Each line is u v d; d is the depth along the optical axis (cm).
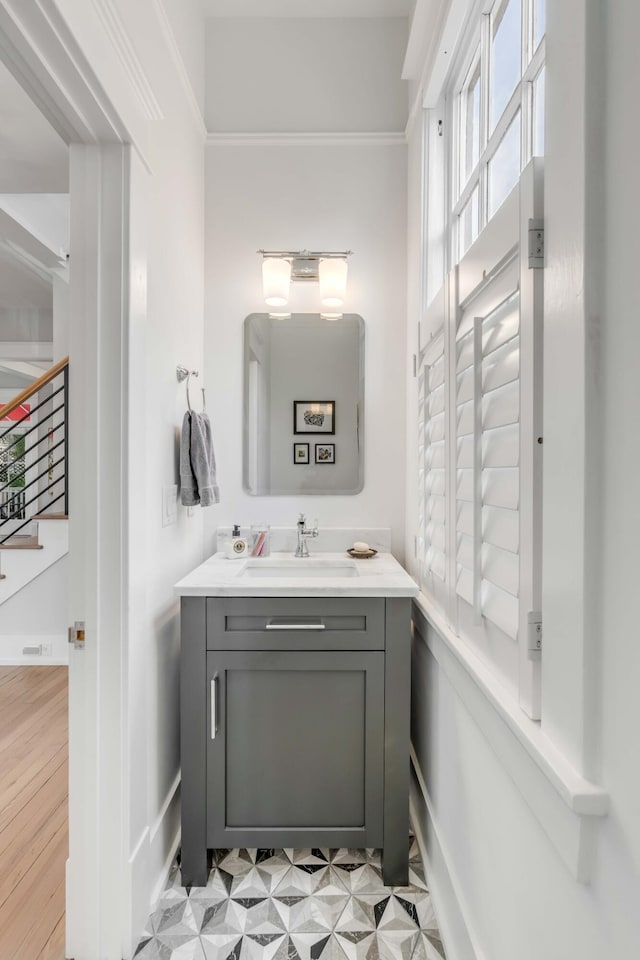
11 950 125
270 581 155
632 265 56
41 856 156
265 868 154
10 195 296
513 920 90
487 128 139
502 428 98
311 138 217
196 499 173
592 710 63
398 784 149
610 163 60
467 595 112
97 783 125
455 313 126
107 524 126
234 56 219
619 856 57
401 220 219
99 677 126
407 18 218
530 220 80
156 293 153
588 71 62
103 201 125
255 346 220
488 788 105
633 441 56
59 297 384
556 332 71
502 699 90
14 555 316
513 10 121
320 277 211
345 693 151
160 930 133
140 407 133
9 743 223
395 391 220
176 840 164
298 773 151
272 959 125
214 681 148
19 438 349
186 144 187
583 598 63
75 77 102
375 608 150
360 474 219
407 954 127
